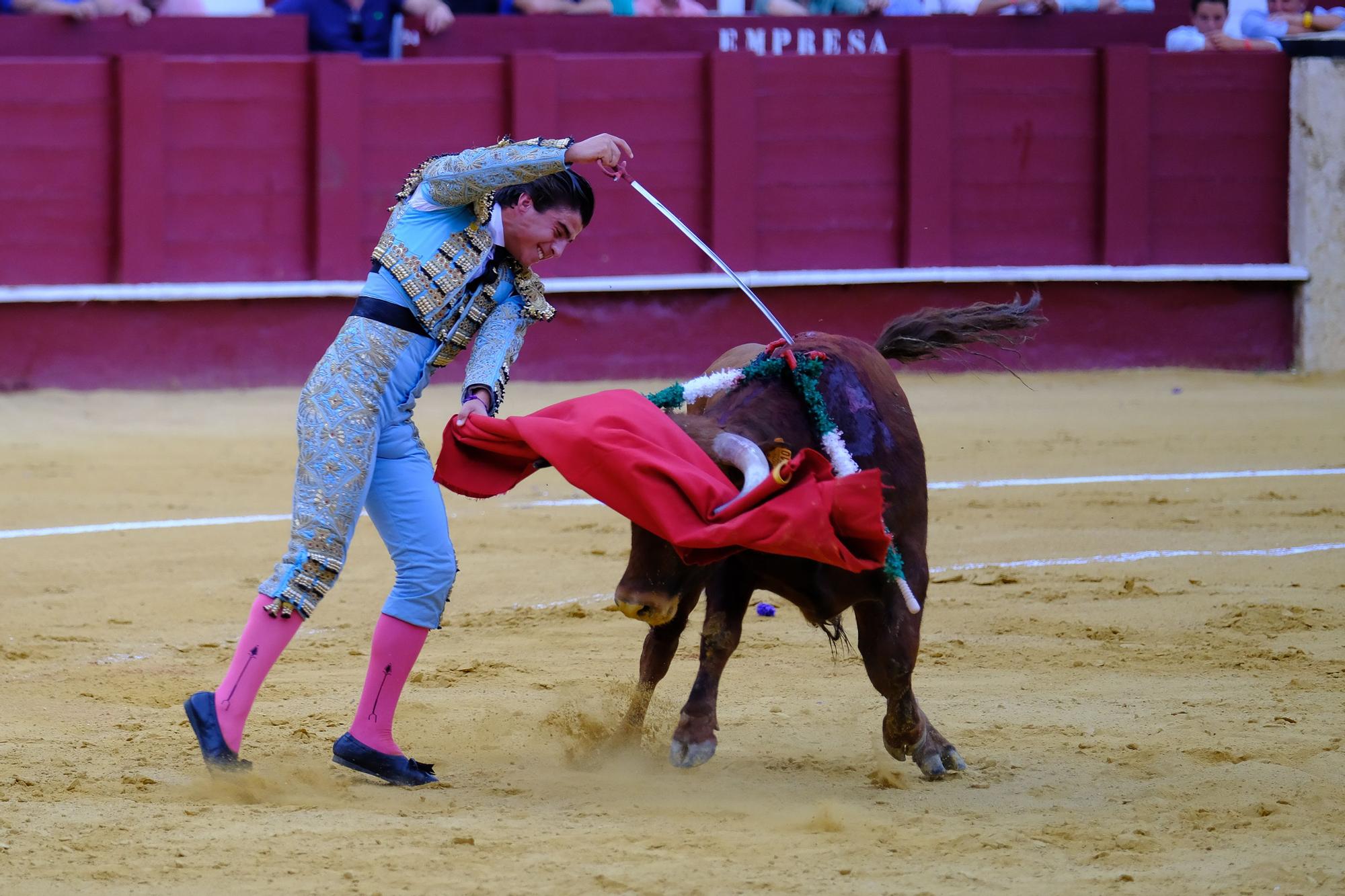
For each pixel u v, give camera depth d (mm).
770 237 45250
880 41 46031
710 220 44719
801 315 45406
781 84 44969
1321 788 11992
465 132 43469
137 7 42000
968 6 48500
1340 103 46812
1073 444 33969
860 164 45562
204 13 43938
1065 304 46500
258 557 23016
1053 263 46531
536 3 44656
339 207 42688
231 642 18078
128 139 41344
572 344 44250
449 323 12141
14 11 41500
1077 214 46594
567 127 43875
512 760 13133
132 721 14461
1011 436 35219
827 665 17000
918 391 43031
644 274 44562
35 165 41094
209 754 11633
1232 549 22969
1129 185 46500
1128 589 20312
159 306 41781
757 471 10859
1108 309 46688
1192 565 21891
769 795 12055
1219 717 14438
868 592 12164
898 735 12508
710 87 44406
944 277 45625
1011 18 46625
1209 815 11234
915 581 12383
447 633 18578
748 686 16141
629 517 10938
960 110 45844
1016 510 26312
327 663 17094
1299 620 18641
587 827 10844
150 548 23500
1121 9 47656
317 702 15258
